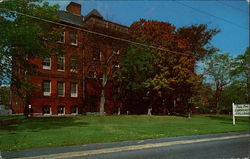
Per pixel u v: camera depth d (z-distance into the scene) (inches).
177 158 391.2
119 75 1535.4
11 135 589.3
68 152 420.2
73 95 1539.1
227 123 1187.3
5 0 811.4
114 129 772.6
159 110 1846.7
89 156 405.1
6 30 778.2
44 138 553.0
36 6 965.8
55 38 1066.7
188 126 947.3
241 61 1437.0
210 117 1654.8
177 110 1873.8
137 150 467.5
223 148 494.9
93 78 1614.2
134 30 1571.1
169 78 1486.2
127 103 1748.3
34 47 895.7
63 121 1008.2
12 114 1298.0
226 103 1769.2
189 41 1662.2
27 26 826.2
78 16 1663.4
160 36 1528.1
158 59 1471.5
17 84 956.6
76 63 1491.1
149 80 1464.1
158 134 684.1
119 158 388.8
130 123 1028.5
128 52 1454.2
